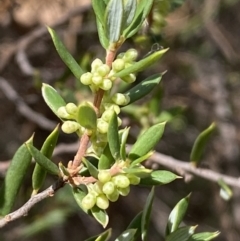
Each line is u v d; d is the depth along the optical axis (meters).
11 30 0.51
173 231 0.18
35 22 0.46
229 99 0.59
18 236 0.52
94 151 0.16
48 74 0.51
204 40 0.65
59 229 0.67
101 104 0.16
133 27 0.16
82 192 0.16
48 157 0.17
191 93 0.58
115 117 0.15
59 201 0.52
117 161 0.15
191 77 0.60
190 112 0.61
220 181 0.27
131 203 0.64
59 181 0.16
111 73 0.15
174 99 0.57
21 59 0.45
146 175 0.15
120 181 0.15
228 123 0.57
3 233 0.52
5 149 0.62
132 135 0.38
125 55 0.16
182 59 0.58
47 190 0.17
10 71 0.52
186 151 0.65
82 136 0.16
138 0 0.16
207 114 0.61
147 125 0.34
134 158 0.15
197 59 0.62
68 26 0.48
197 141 0.27
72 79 0.41
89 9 0.44
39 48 0.53
